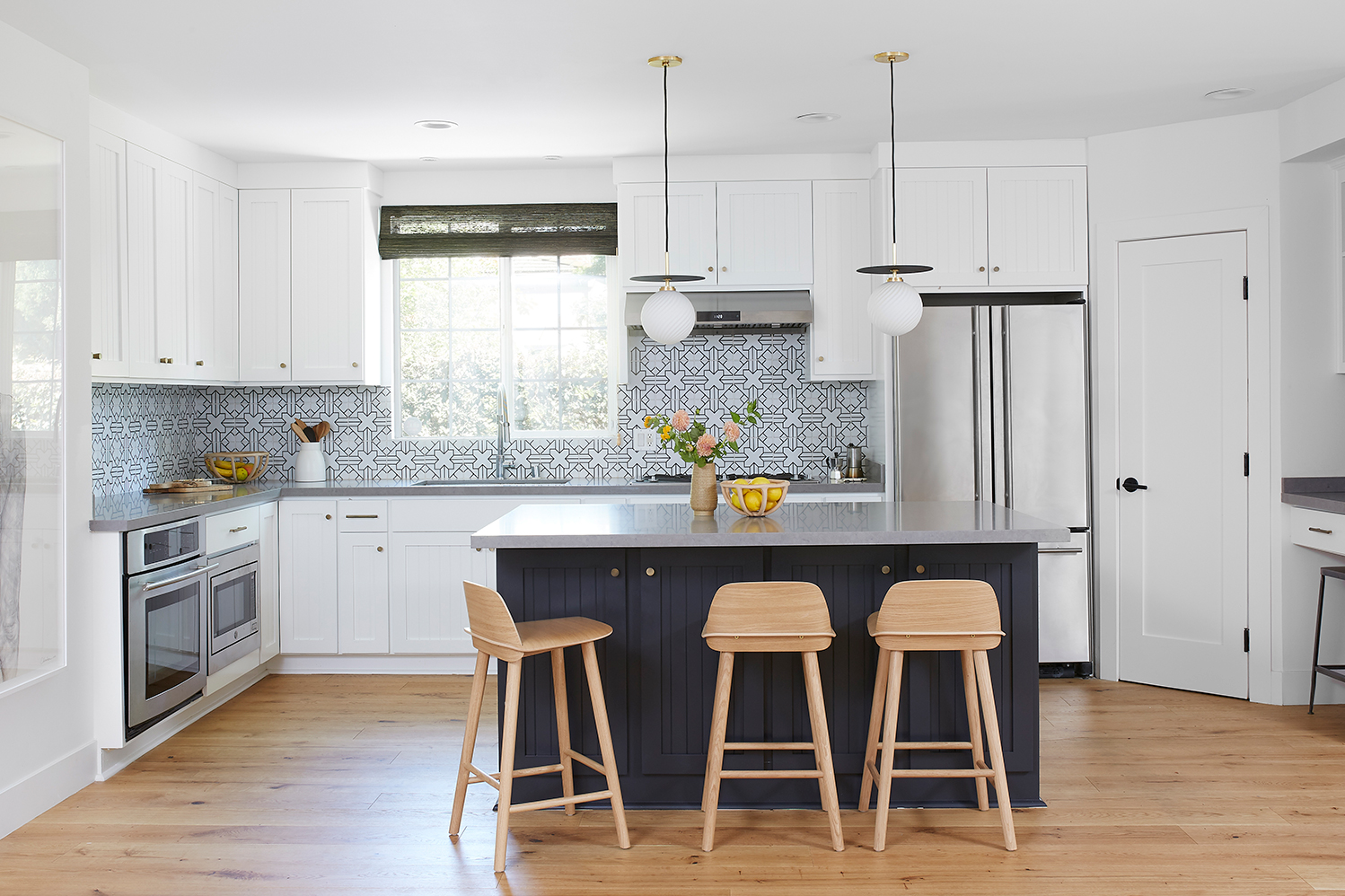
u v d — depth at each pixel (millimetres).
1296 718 4199
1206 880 2740
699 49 3568
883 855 2922
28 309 3195
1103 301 4820
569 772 3203
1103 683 4789
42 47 3314
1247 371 4461
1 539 3049
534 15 3230
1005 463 4840
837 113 4402
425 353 5680
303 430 5398
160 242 4438
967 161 4898
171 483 4676
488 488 4973
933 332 4848
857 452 5340
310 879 2785
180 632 3947
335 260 5211
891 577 3271
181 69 3676
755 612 2906
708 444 3660
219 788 3461
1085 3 3182
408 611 4992
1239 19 3336
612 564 3271
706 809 2973
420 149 4934
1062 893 2672
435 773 3609
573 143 4863
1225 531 4535
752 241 5160
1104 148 4812
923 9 3221
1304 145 4211
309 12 3170
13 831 3105
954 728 3287
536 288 5672
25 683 3160
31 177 3234
